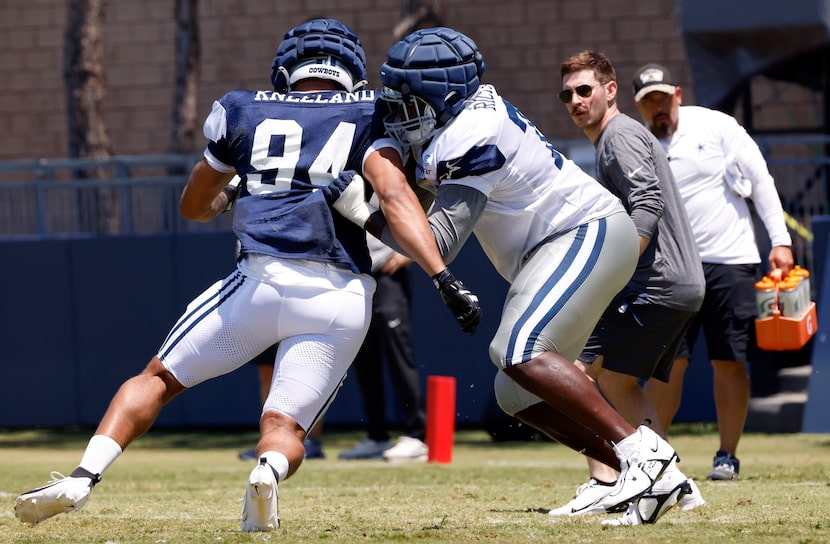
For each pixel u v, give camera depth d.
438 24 62.88
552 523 15.38
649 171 18.72
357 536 13.78
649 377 19.36
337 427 45.38
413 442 32.56
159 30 68.75
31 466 32.22
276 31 67.62
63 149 70.19
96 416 45.16
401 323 32.34
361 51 15.06
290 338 14.08
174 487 24.44
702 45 42.75
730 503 17.75
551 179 14.73
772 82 50.88
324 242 13.85
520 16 65.06
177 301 44.34
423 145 14.34
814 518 15.72
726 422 23.77
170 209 45.41
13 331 45.78
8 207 46.69
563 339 14.55
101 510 18.50
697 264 19.19
